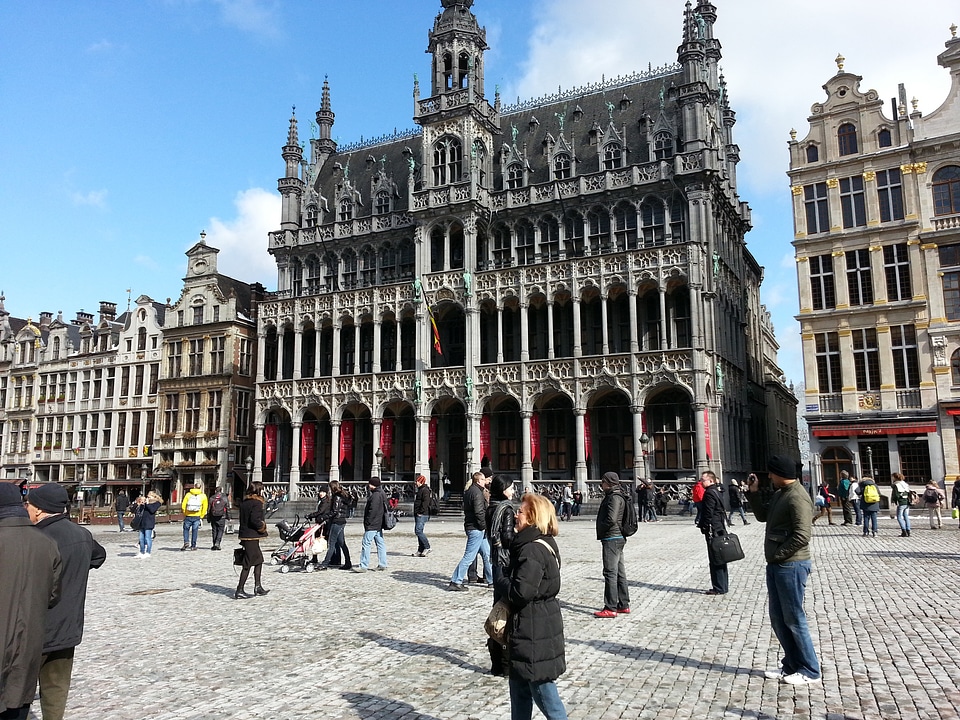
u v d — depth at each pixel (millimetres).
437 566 19891
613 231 46344
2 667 5754
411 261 53438
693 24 45688
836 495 39375
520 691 6453
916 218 39094
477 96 51562
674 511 40250
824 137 42062
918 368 38312
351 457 53062
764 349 75750
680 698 8328
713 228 45188
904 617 12125
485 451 47312
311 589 16375
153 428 63125
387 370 54000
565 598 14617
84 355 67875
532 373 45469
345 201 57562
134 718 7863
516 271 46938
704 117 45000
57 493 7340
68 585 7078
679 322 44906
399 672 9555
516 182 51062
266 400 54750
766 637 11086
